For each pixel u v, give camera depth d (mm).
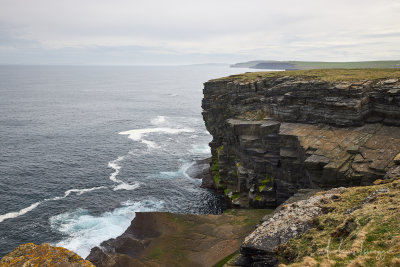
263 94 64938
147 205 63531
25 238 51375
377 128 46531
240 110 67750
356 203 25203
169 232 49000
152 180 76500
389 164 37656
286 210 28781
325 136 47469
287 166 50875
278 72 77688
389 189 25500
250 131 58531
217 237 44875
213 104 79000
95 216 58656
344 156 41656
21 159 90188
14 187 71062
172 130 132625
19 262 11188
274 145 53750
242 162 62750
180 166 86562
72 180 75875
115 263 41781
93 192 69438
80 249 47719
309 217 25234
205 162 86938
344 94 48844
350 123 47781
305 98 54062
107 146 106000
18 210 60781
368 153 41000
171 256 42000
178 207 62938
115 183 74562
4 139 111438
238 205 59344
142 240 47625
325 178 40719
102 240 50062
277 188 53312
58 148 102438
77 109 189375
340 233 20391
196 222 50906
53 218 57875
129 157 94188
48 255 11555
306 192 38438
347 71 67375
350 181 39094
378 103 48062
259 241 23875
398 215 19000
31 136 117312
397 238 16266
